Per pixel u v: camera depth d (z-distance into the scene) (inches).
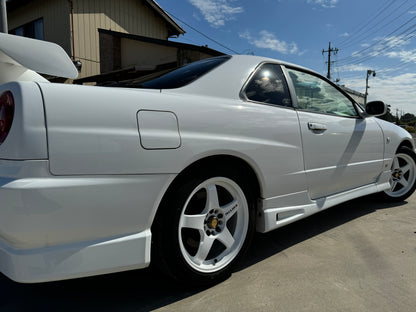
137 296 69.9
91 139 52.7
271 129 81.4
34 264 50.3
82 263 54.2
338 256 89.5
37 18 441.1
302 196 92.4
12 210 47.2
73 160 51.0
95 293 71.5
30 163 47.8
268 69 91.6
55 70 60.2
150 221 60.9
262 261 86.8
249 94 81.7
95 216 53.9
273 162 81.4
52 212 49.5
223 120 71.2
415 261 86.0
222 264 74.8
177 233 65.0
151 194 59.4
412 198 158.9
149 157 58.6
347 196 112.9
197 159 65.9
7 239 50.7
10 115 49.7
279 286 73.2
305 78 103.8
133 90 61.4
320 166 97.1
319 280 75.9
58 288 73.8
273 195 83.9
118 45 379.6
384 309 64.2
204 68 82.0
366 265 83.7
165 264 65.7
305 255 90.4
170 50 350.6
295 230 112.2
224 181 73.7
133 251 59.2
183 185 65.8
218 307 65.1
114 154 54.8
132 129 57.1
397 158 146.0
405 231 110.0
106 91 56.9
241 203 78.4
